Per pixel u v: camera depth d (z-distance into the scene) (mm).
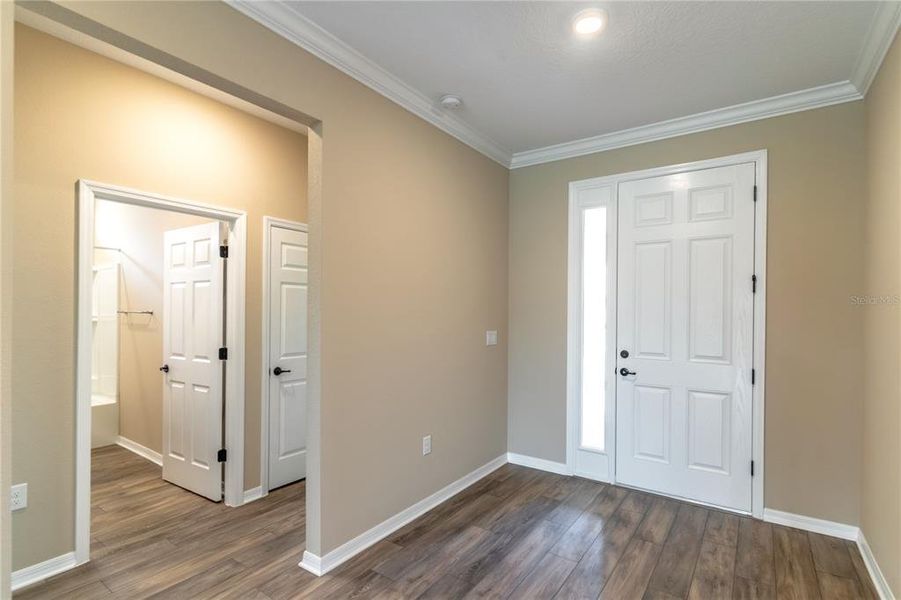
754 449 2785
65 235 2225
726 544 2457
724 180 2918
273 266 3248
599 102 2793
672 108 2867
